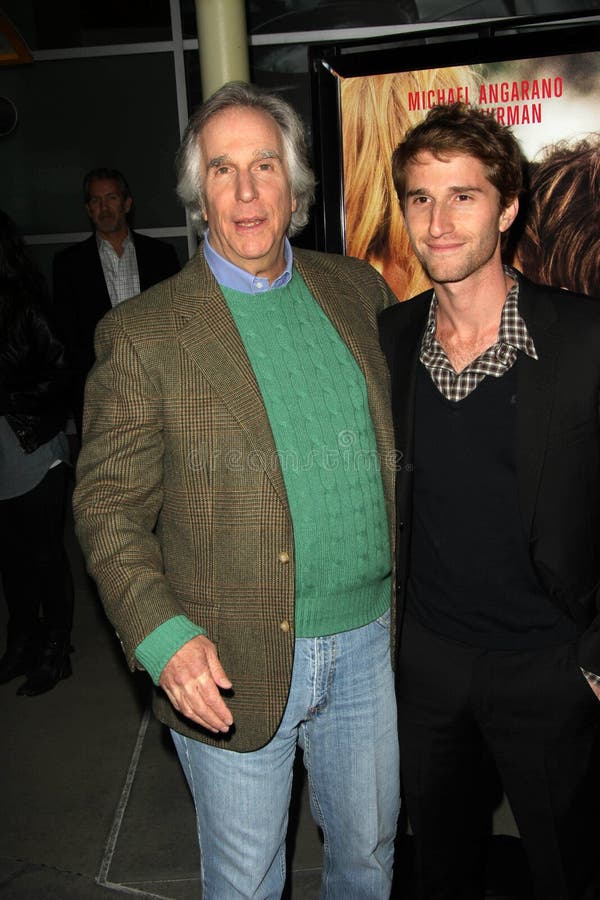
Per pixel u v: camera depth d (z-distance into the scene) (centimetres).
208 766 182
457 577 181
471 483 176
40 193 559
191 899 245
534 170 263
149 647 160
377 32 519
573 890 191
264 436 170
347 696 186
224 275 180
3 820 282
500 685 182
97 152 553
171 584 180
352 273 204
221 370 171
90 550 170
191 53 538
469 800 199
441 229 169
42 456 346
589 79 256
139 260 466
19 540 358
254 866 184
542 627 178
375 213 273
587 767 183
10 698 360
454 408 176
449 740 191
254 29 523
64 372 334
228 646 175
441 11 514
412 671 191
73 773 307
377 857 199
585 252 264
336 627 181
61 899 246
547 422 169
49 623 370
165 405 172
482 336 176
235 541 172
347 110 269
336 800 194
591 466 171
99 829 276
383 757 193
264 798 182
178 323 173
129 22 536
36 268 336
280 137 181
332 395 179
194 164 182
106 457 172
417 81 264
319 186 275
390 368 189
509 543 175
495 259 174
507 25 265
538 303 174
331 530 175
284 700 175
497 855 240
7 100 547
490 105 262
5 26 365
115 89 545
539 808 187
